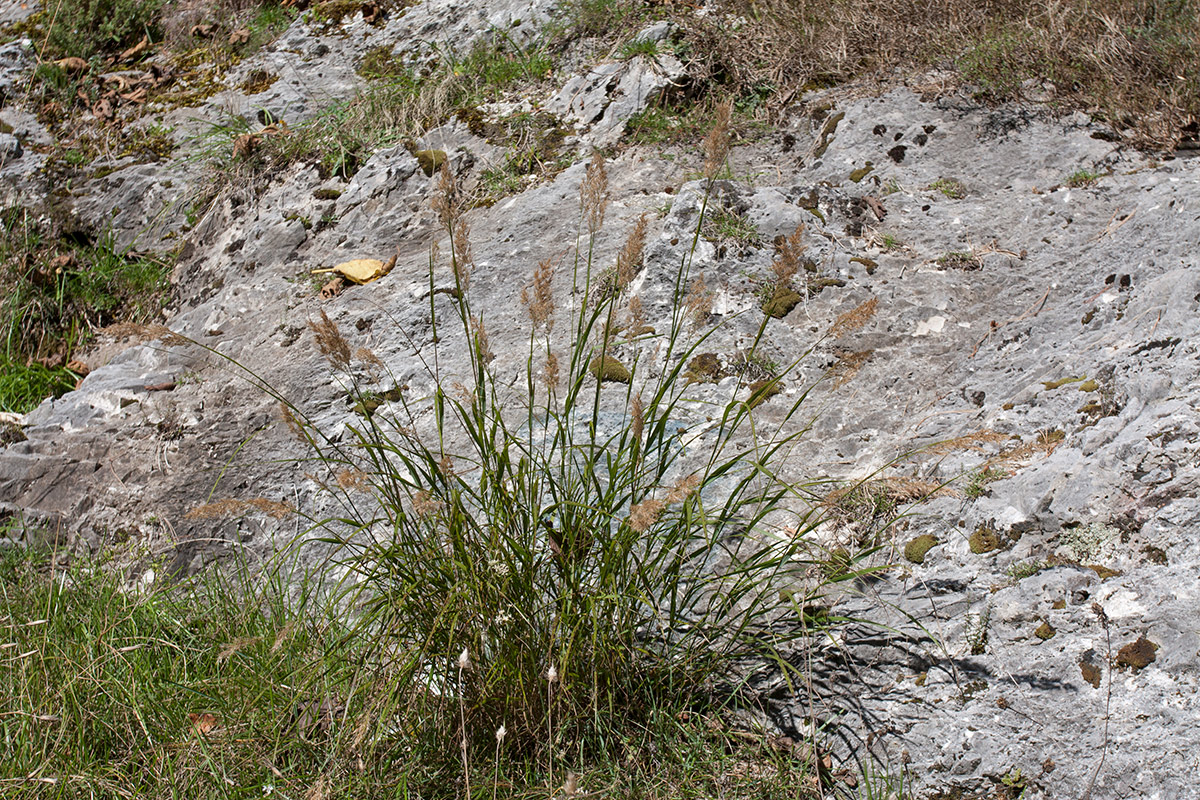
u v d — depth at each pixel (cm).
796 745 262
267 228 534
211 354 471
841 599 287
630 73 537
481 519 317
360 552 338
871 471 328
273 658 290
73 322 561
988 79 489
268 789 260
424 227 509
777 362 382
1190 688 222
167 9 729
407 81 595
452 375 404
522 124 542
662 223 447
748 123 512
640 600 268
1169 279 324
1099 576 254
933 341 379
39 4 753
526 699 261
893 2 539
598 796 248
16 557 376
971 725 243
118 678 298
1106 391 304
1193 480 256
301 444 396
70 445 423
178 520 383
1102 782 220
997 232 420
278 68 656
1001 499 287
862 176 464
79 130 657
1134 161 441
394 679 253
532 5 609
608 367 388
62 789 260
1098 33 499
